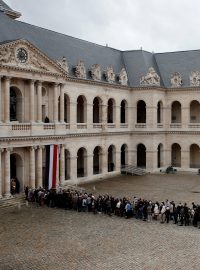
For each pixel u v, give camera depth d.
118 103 75.25
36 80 53.41
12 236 35.91
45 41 63.38
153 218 43.22
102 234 37.03
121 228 39.19
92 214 44.53
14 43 49.41
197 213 40.38
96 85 69.00
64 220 41.66
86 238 35.72
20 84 52.56
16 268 28.78
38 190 49.53
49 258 30.75
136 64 81.06
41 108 54.81
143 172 76.25
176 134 80.81
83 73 65.62
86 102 67.19
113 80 73.56
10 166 53.97
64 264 29.59
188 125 79.38
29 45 51.53
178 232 38.12
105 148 71.94
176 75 79.38
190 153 82.88
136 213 43.09
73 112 64.38
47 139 55.34
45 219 41.91
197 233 37.88
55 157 55.53
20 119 53.03
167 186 62.94
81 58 69.38
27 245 33.59
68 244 34.00
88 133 67.12
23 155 53.12
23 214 43.84
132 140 79.25
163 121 81.06
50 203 47.62
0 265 29.30
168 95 80.94
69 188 58.50
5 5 66.81
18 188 53.22
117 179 70.00
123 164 80.88
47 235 36.38
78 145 65.31
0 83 48.81
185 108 79.44
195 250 33.00
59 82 57.22
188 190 59.53
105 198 45.69
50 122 57.03
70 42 69.62
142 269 28.81
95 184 64.62
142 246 33.81
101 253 31.97
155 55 86.50
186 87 78.12
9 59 49.19
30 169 53.28
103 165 71.62
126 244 34.28
